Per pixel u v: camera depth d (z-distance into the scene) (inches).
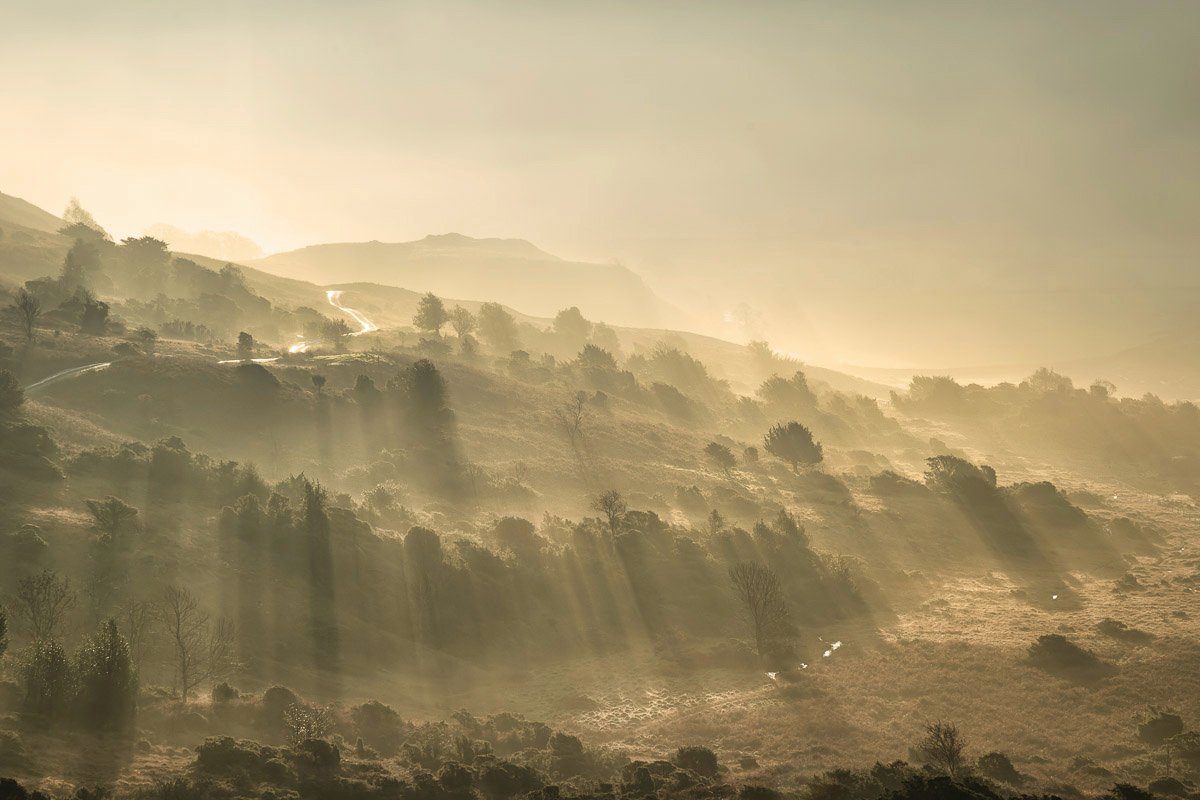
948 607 3230.8
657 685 2541.8
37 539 2357.3
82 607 2214.6
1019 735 2027.6
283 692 1941.4
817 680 2486.5
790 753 1947.6
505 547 3316.9
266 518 2960.1
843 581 3344.0
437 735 1856.5
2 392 3550.7
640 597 3171.8
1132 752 1908.2
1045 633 2815.0
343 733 1873.8
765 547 3582.7
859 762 1859.0
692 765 1815.9
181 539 2716.5
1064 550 4023.1
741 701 2369.6
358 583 2802.7
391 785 1542.8
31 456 2970.0
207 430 4291.3
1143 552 3981.3
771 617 2910.9
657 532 3663.9
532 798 1539.1
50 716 1619.1
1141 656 2517.2
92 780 1384.1
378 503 3668.8
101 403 4222.4
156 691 1903.3
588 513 4195.4
